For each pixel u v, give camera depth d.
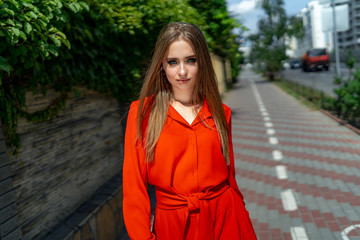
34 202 2.93
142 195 1.43
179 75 1.38
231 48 10.17
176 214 1.39
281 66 31.73
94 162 4.18
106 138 4.59
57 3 2.57
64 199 3.40
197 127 1.42
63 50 3.16
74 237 3.08
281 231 3.93
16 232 2.38
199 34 1.39
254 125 10.79
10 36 2.07
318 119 10.95
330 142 7.80
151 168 1.40
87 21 3.70
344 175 5.54
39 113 3.02
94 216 3.51
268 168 6.23
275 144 8.02
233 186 1.56
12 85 2.64
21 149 2.80
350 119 9.85
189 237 1.38
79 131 3.83
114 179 4.63
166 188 1.40
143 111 1.43
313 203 4.58
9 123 2.59
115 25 4.17
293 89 20.78
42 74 2.95
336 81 10.17
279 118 11.77
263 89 24.72
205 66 1.41
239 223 1.51
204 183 1.40
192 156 1.39
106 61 4.11
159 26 4.64
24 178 2.82
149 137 1.39
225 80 24.91
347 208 4.36
